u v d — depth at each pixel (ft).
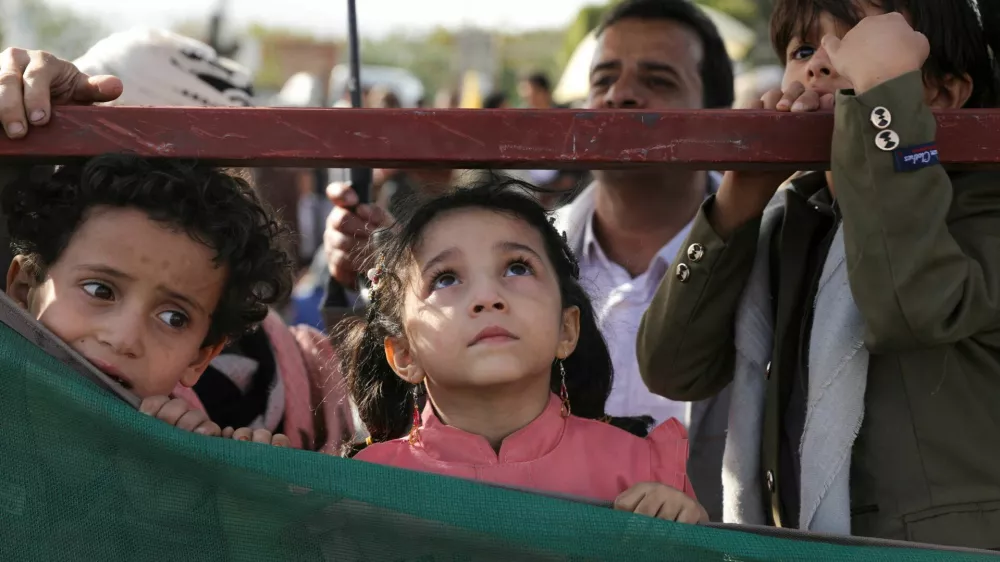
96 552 4.70
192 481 4.70
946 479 5.59
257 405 7.73
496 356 5.39
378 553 4.67
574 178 17.93
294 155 4.92
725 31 29.22
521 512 4.59
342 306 9.20
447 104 36.04
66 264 5.23
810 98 5.75
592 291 7.45
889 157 5.07
